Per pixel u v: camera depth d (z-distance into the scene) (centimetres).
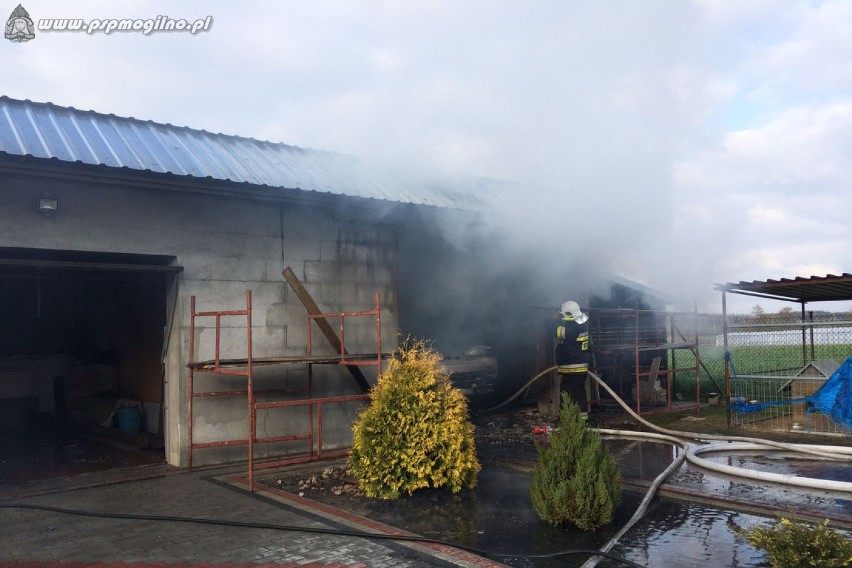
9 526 465
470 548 410
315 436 753
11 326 985
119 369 969
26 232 575
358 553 404
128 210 629
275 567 382
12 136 601
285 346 731
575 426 475
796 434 834
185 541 430
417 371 566
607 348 1059
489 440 826
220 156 746
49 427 959
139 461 700
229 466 673
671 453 735
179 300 659
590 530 453
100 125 727
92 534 446
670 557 396
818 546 343
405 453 542
